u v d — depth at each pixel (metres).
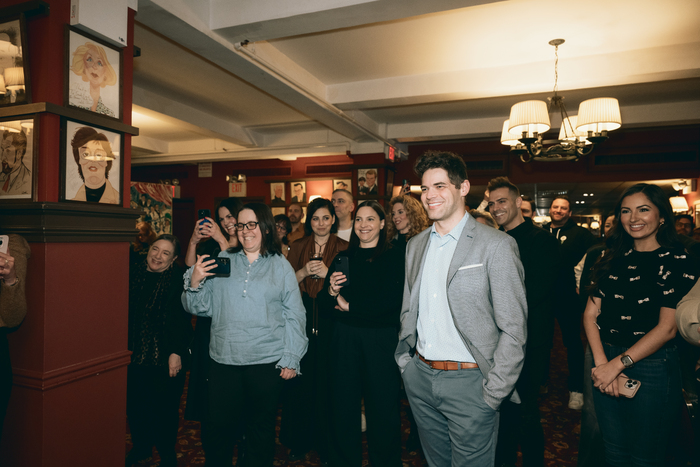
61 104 2.00
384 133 7.98
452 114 7.31
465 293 1.65
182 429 3.18
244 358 2.06
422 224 2.92
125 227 2.28
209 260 2.10
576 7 3.85
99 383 2.15
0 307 1.75
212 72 5.46
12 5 1.98
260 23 3.64
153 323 2.53
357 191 8.44
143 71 5.43
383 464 2.23
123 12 2.27
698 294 1.60
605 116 3.85
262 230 2.20
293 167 9.94
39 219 1.88
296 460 2.73
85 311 2.08
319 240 2.89
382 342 2.24
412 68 5.35
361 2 3.27
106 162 2.20
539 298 2.36
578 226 4.62
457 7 3.33
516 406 2.37
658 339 1.76
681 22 4.09
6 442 1.95
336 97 5.93
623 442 1.89
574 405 3.60
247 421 2.15
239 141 8.41
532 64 5.09
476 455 1.64
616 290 1.94
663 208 1.85
